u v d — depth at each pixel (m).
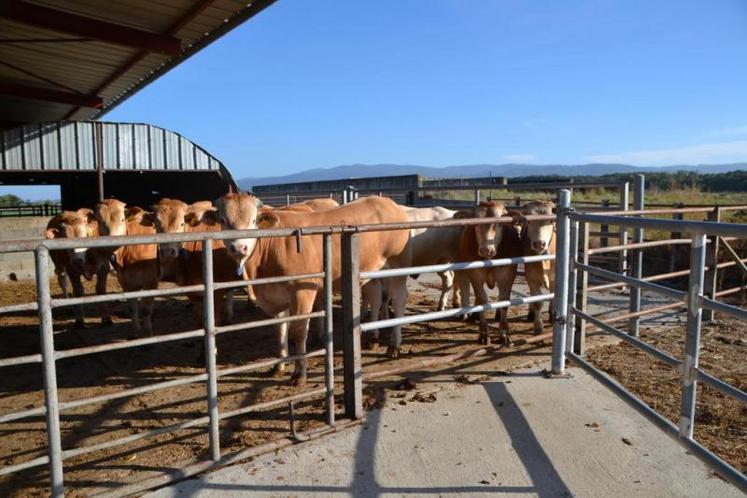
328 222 5.77
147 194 24.66
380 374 4.61
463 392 4.75
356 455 3.68
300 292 5.14
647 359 5.66
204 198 21.62
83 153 16.81
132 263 7.08
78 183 26.34
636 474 3.41
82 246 2.93
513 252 6.80
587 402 4.50
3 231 13.36
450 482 3.34
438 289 10.57
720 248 9.80
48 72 14.35
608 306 8.30
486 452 3.70
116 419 4.50
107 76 14.77
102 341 7.14
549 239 6.59
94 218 8.43
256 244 5.26
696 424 4.09
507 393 4.71
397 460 3.61
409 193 16.55
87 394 5.18
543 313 8.14
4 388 5.40
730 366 5.51
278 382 5.26
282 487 3.31
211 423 3.53
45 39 11.41
